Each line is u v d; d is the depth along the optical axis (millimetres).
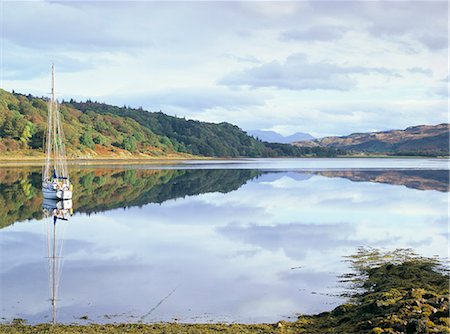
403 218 42125
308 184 74938
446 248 30391
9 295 21297
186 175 92938
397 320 15344
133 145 191750
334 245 31406
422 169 120250
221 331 16469
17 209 47375
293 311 19281
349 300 20391
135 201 53719
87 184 72438
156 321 18141
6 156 134625
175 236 34531
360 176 93438
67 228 37781
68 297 21047
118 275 24641
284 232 35844
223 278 24078
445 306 16031
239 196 58062
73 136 164750
